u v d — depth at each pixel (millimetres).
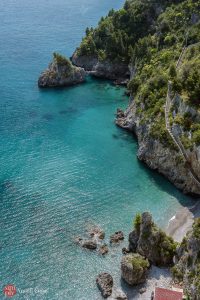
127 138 115750
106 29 173875
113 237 77000
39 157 105188
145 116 109500
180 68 114062
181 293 62000
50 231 78938
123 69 164750
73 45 199625
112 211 85000
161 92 110312
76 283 68125
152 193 91062
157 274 69750
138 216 74750
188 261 66250
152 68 129375
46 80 153125
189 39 126750
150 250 71875
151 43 149000
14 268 70438
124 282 68375
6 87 151250
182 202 87750
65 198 88875
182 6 146375
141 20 169375
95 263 72000
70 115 130500
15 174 97375
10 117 127812
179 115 97312
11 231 78688
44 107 136125
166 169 96250
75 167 100938
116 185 93875
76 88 153750
